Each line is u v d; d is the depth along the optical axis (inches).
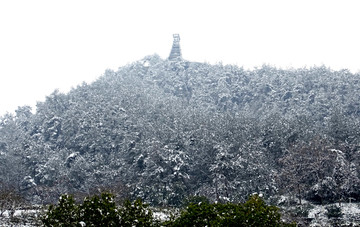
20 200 1769.2
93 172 2886.3
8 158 3161.9
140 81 5718.5
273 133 2738.7
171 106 3966.5
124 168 2763.3
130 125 3326.8
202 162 2696.9
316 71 4965.6
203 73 5915.4
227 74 5625.0
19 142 3708.2
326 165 2214.6
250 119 3198.8
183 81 5826.8
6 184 2657.5
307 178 2289.6
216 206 798.5
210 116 3363.7
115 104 3919.8
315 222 1720.0
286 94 4436.5
